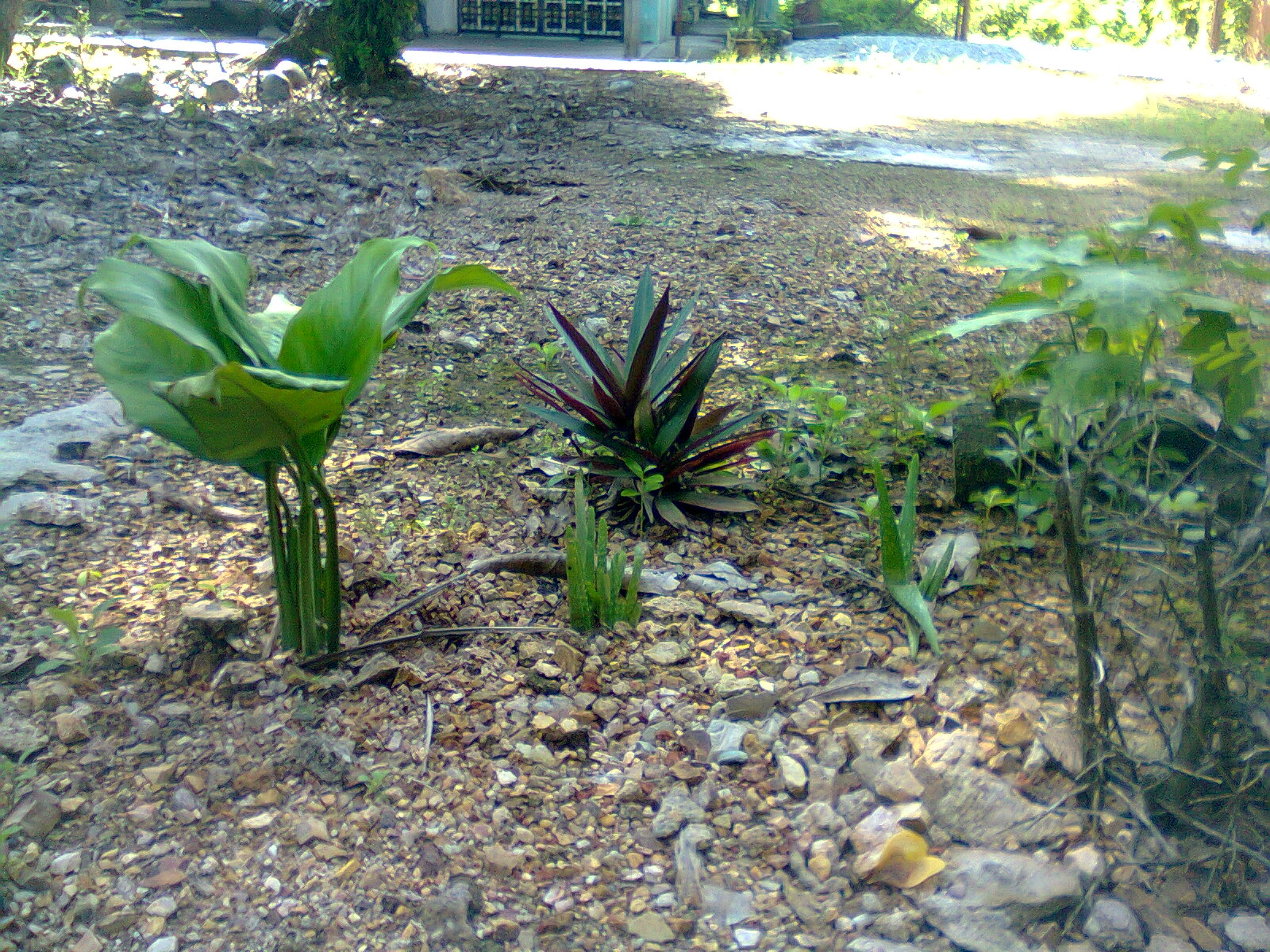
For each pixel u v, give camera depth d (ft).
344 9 39.68
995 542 11.85
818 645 10.36
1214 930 7.23
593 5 63.31
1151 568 8.30
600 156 32.12
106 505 12.50
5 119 30.55
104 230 22.07
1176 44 69.92
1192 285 5.92
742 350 17.49
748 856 8.07
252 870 7.84
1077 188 28.63
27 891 7.59
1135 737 8.62
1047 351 7.63
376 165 29.30
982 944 7.16
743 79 48.24
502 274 20.86
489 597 10.96
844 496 13.17
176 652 9.98
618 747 9.18
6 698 9.37
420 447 13.91
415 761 8.85
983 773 8.45
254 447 8.52
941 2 70.74
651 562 11.78
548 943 7.33
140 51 43.68
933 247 23.48
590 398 13.41
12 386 15.29
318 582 9.74
